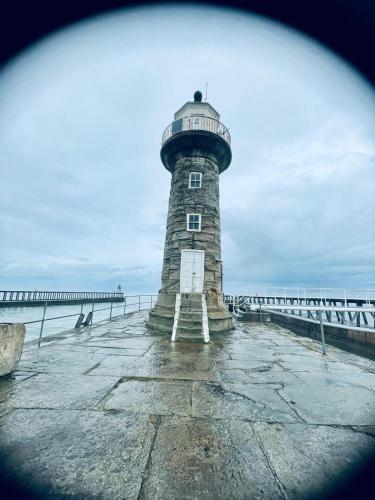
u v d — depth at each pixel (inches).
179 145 474.6
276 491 77.9
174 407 131.5
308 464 89.9
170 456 91.5
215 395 148.6
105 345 275.7
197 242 428.5
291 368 203.9
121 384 162.1
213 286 423.5
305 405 137.5
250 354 248.5
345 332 374.9
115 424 112.7
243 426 114.3
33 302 1584.6
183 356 235.1
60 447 94.5
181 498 74.0
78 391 149.1
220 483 79.9
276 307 353.7
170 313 390.6
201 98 567.8
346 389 161.3
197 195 451.8
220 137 458.6
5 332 172.6
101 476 80.7
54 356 227.1
